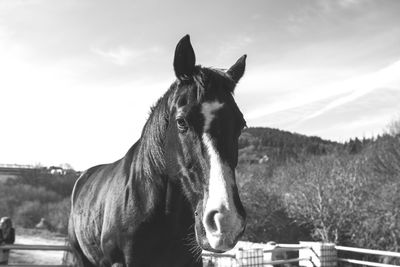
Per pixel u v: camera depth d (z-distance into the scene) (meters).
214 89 2.46
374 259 18.00
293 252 15.83
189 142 2.44
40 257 21.23
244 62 3.02
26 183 46.75
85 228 3.63
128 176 3.16
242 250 7.38
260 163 38.34
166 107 2.83
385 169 21.48
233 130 2.43
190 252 3.03
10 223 7.65
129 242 2.96
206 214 2.21
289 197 22.27
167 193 2.82
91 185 3.89
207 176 2.29
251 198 22.27
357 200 19.53
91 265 4.13
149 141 2.97
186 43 2.56
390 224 17.55
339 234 19.50
